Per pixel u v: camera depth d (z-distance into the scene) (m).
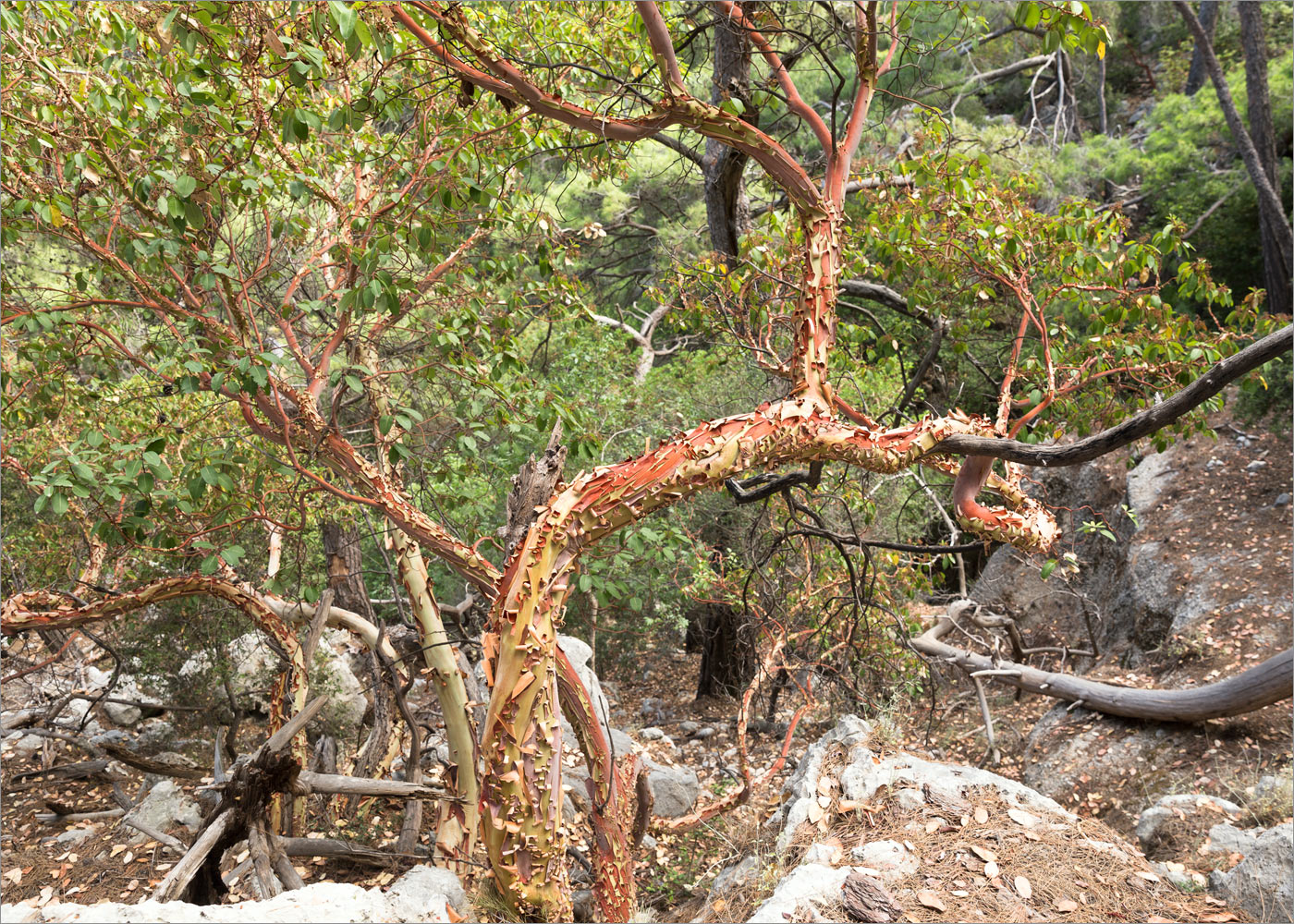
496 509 7.15
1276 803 5.03
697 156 6.42
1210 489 9.52
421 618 4.52
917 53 4.25
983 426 3.83
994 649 8.15
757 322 5.63
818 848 3.90
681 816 5.95
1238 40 17.17
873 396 7.74
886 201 5.42
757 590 6.63
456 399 4.62
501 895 3.40
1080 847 3.94
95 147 3.19
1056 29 3.01
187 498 4.15
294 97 3.34
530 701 3.05
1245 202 12.10
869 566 5.83
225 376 3.41
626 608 9.16
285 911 2.61
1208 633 7.50
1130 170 13.19
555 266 5.04
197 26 2.82
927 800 4.27
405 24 3.07
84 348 4.07
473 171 3.94
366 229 3.73
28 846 5.63
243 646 7.21
